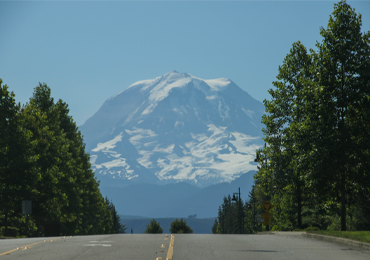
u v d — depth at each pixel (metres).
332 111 93.56
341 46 94.25
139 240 59.69
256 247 50.69
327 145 90.62
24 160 132.25
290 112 135.25
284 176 133.75
